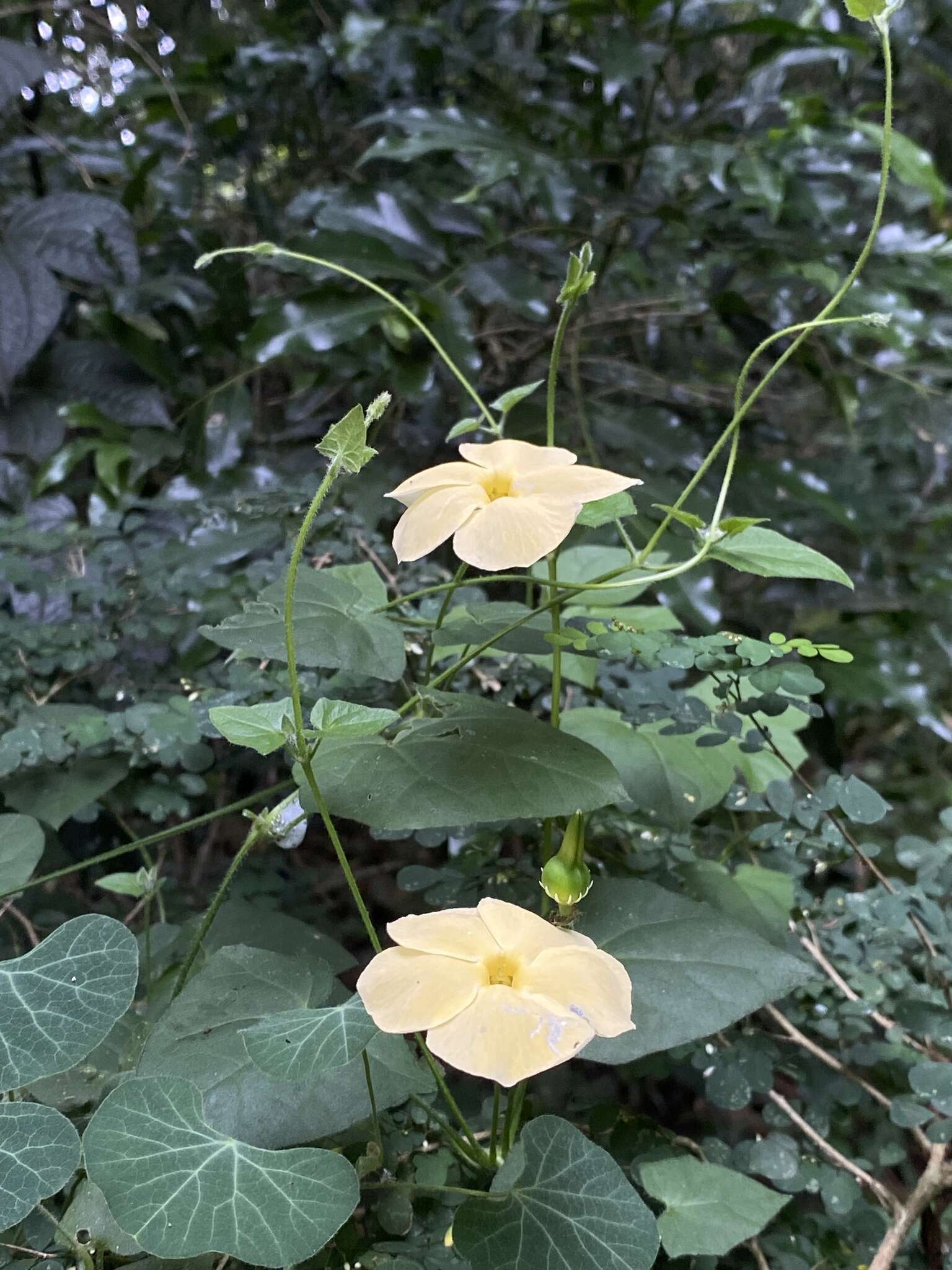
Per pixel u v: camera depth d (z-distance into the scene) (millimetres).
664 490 450
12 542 369
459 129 478
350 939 519
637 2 499
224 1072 198
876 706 554
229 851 545
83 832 415
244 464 502
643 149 517
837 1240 273
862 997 289
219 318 521
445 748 220
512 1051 156
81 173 592
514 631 267
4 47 494
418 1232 225
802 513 568
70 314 605
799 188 504
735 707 276
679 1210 221
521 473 201
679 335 635
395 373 451
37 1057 168
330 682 323
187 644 373
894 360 645
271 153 679
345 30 528
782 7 522
